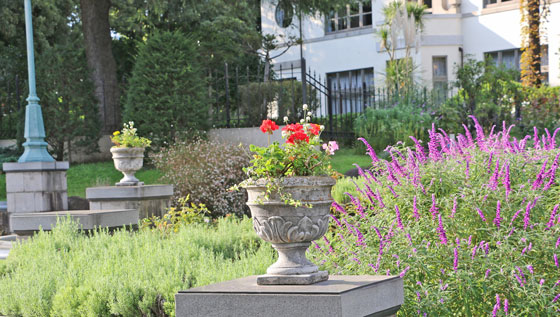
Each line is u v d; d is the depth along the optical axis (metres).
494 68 21.27
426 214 5.16
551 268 4.59
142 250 7.30
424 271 4.65
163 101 18.39
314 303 3.38
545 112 18.28
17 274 7.13
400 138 17.44
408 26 21.64
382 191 5.53
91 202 11.41
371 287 3.62
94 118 19.75
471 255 4.56
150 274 6.12
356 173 15.31
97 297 5.70
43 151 14.30
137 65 18.56
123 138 11.66
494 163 5.41
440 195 5.30
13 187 13.56
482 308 4.47
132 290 5.65
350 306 3.42
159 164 16.45
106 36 22.00
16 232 9.65
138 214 10.23
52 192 13.72
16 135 20.19
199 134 18.16
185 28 30.05
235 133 18.72
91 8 21.72
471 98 19.75
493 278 4.48
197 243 7.72
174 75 18.33
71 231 8.83
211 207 15.48
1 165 18.55
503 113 18.97
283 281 3.70
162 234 9.23
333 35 30.45
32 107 14.34
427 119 18.28
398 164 5.45
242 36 28.41
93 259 7.28
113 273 6.29
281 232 3.72
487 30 27.86
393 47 21.72
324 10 23.92
